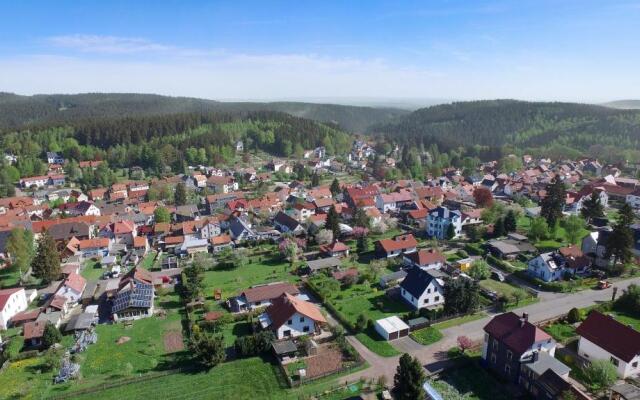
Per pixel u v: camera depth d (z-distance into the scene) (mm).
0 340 74062
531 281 91688
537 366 55469
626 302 78250
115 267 107938
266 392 57531
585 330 63969
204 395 57312
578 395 49938
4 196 187750
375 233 130250
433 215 128000
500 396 55469
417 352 66000
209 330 75375
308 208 152000
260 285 94000
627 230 93312
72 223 130000
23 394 58531
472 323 74188
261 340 66375
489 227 125188
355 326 73125
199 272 93438
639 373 58844
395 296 87000
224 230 140250
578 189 190625
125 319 81438
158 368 64250
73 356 67562
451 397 52938
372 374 60875
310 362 64188
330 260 103500
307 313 71812
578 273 94938
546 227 117688
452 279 80625
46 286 99750
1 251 114125
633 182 184875
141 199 188250
